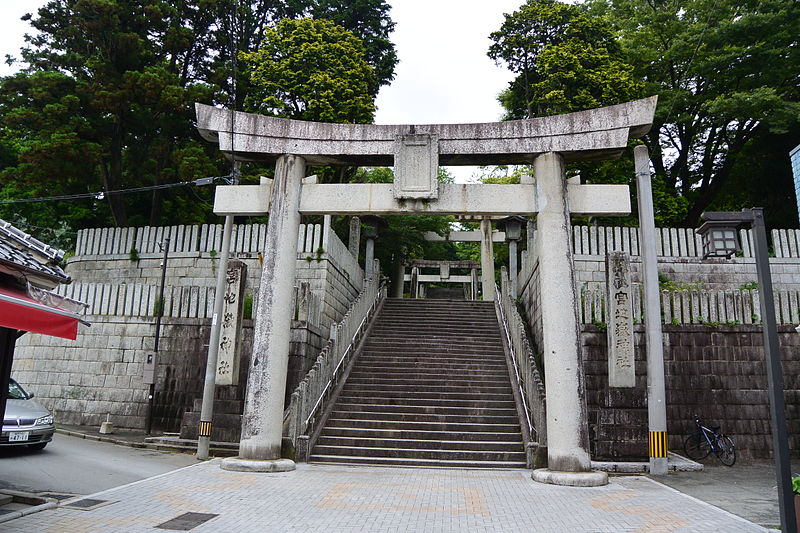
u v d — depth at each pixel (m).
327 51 25.20
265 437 11.95
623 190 12.46
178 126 23.78
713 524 8.01
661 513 8.66
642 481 11.71
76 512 8.02
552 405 11.41
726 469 13.52
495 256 35.66
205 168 22.19
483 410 15.13
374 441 13.68
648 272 13.31
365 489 10.18
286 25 25.89
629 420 13.70
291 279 12.75
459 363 18.22
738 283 20.70
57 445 14.03
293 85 24.28
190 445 14.46
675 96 25.00
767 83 25.11
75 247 26.33
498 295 24.03
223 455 13.91
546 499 9.55
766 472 13.19
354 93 24.84
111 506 8.46
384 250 30.67
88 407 18.12
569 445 11.12
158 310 17.28
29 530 7.07
